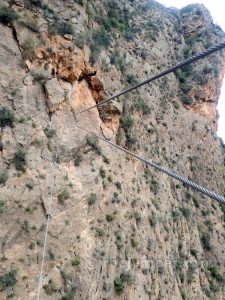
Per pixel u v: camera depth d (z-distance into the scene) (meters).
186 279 44.25
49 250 26.23
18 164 26.45
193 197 56.00
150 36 59.91
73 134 31.22
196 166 59.22
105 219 31.56
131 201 36.28
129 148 39.47
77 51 32.53
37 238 25.78
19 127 27.48
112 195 33.19
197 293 44.97
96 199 31.05
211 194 9.16
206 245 52.66
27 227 25.47
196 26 72.19
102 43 39.34
